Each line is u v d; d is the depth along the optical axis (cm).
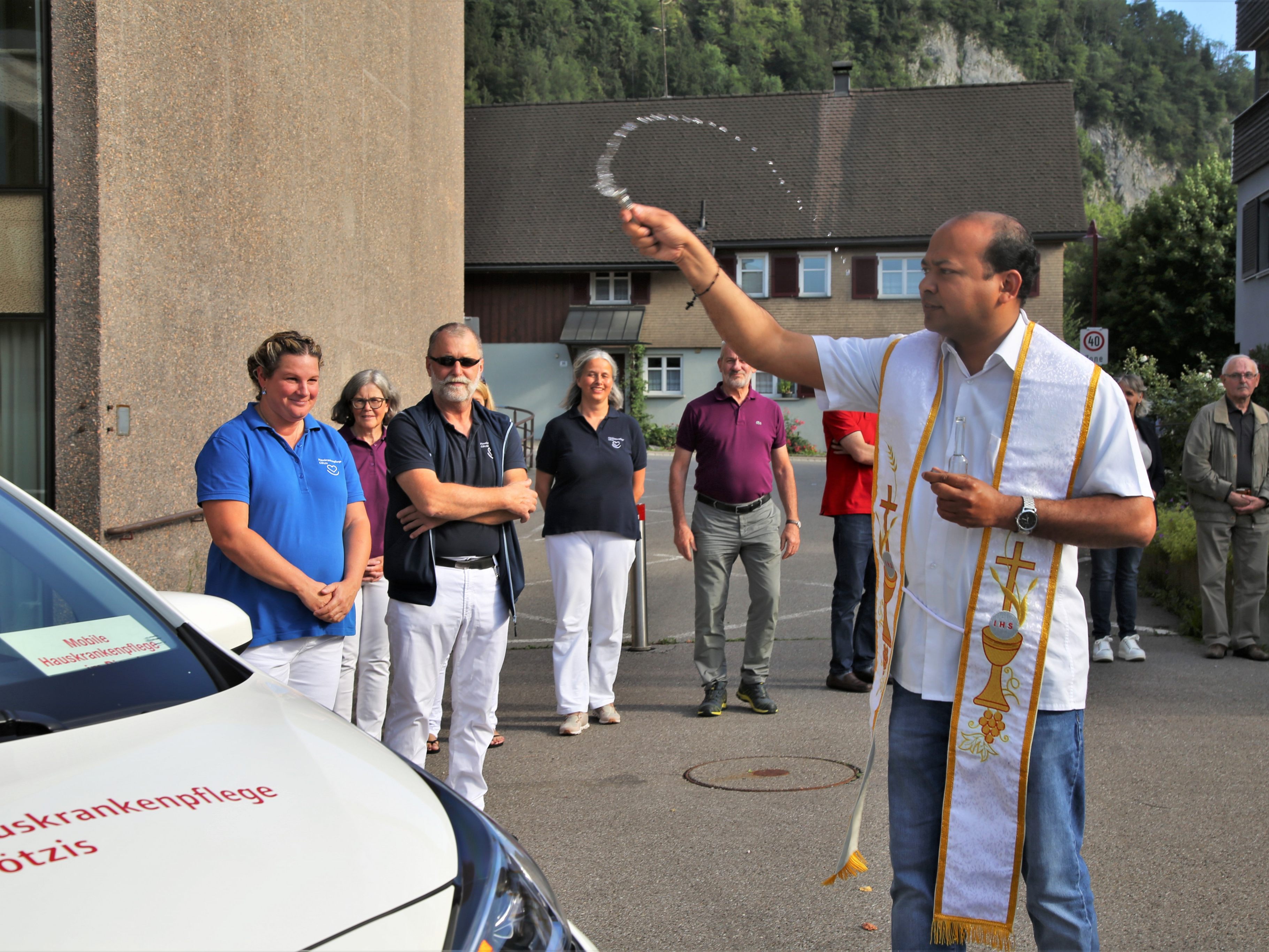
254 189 945
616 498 590
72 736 212
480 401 473
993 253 241
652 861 404
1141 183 12744
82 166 707
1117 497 241
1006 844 244
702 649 622
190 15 824
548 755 543
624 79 9894
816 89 10369
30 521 271
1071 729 246
